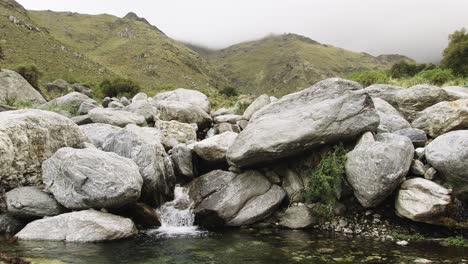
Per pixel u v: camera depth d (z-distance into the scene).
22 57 84.00
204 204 18.42
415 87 24.70
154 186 18.38
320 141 18.27
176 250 14.30
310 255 13.70
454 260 13.01
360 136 18.61
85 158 16.69
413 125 22.33
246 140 18.97
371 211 17.56
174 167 20.98
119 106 35.75
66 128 19.55
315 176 18.14
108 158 17.00
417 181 16.41
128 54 178.88
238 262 13.05
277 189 19.03
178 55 186.50
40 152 17.89
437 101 23.89
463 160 15.27
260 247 14.70
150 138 20.98
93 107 31.95
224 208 17.95
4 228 15.73
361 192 16.94
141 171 18.50
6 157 16.08
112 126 24.66
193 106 29.92
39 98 39.25
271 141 18.23
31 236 14.98
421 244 14.89
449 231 15.92
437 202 15.45
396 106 25.36
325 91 20.09
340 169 17.73
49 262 12.54
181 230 17.30
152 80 149.25
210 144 20.72
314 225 17.69
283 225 17.81
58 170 16.92
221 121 30.33
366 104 18.67
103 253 13.73
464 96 24.14
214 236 16.31
